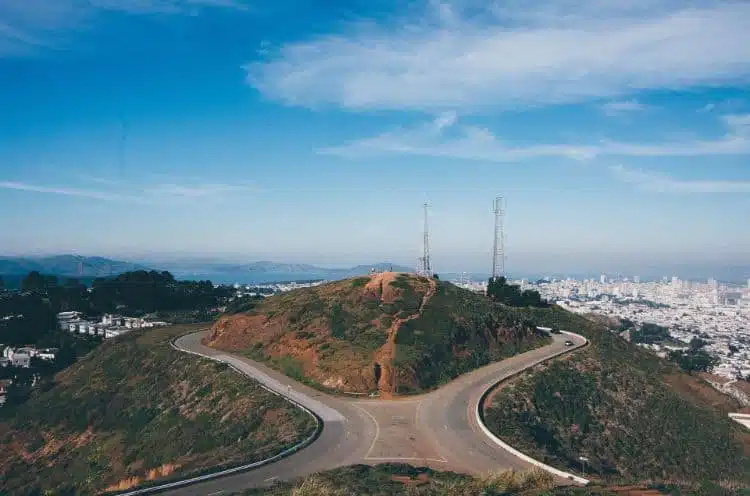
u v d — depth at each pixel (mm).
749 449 48969
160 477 32844
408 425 38906
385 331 57438
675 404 54062
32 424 61344
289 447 33781
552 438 41625
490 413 42094
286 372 55156
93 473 45969
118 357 74188
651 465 41719
